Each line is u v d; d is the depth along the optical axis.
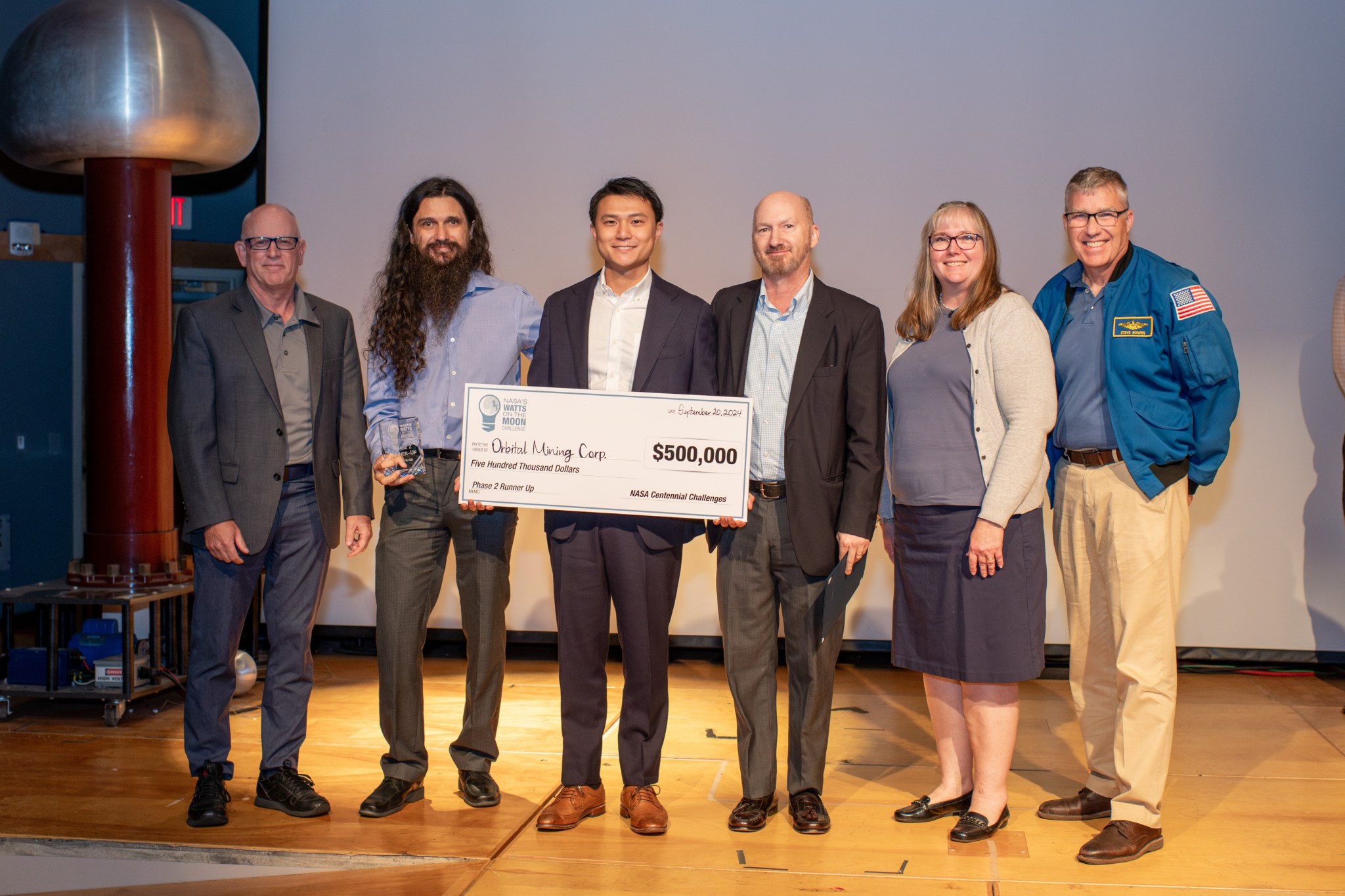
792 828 2.74
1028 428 2.53
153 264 4.11
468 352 2.78
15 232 4.95
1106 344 2.64
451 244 2.78
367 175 4.98
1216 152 4.54
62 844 2.65
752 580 2.68
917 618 2.72
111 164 4.06
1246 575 4.59
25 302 5.57
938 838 2.69
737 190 4.78
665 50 4.80
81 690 3.77
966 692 2.73
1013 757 3.41
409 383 2.77
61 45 3.90
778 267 2.57
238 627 2.86
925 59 4.67
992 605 2.58
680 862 2.52
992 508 2.52
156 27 3.97
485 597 2.80
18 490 5.53
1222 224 4.55
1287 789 3.09
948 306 2.69
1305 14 4.48
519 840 2.64
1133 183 4.59
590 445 2.62
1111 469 2.63
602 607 2.73
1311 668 4.65
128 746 3.51
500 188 4.91
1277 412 4.55
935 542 2.65
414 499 2.77
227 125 4.11
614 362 2.70
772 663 2.76
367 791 3.01
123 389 4.05
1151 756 2.58
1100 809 2.82
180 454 2.77
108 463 4.05
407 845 2.61
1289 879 2.45
